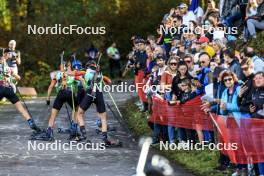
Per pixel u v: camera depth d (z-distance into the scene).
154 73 38.09
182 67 32.56
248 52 29.47
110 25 88.12
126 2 89.62
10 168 29.52
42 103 55.19
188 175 27.77
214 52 34.66
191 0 46.62
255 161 25.44
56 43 79.75
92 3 87.06
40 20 81.88
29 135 38.31
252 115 25.83
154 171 21.84
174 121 33.06
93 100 35.41
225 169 27.81
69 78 36.78
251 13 39.53
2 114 47.81
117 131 39.66
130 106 49.31
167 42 44.16
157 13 89.06
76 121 36.94
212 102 29.22
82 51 80.69
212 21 40.22
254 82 25.94
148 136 37.09
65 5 85.69
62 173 28.48
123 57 89.62
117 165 30.16
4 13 79.06
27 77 76.88
